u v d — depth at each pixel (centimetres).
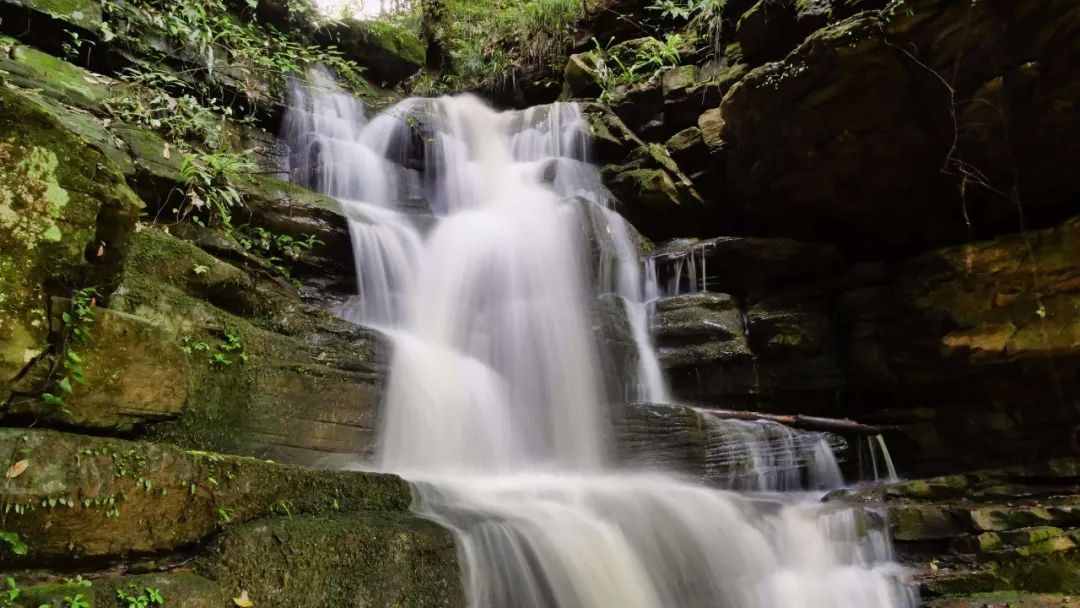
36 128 329
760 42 929
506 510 485
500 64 1385
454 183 1066
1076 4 540
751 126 811
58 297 333
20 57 652
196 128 787
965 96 637
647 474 689
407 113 1119
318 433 527
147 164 624
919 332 744
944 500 618
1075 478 602
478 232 888
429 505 471
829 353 813
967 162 698
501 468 661
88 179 349
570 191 1021
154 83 769
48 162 331
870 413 795
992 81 615
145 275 483
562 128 1117
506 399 706
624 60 1202
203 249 607
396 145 1091
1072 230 657
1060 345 650
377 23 1376
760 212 902
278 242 718
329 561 361
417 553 391
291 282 726
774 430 744
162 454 340
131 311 450
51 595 278
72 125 588
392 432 580
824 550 565
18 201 318
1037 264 672
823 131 737
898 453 764
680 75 1055
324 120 1027
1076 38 561
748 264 869
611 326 797
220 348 482
